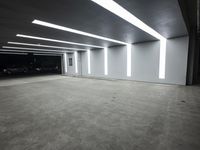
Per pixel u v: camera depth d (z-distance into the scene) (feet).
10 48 32.96
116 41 23.53
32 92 17.47
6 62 50.57
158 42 22.33
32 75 43.57
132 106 11.41
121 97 14.39
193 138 6.47
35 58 58.54
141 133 7.02
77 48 33.55
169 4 8.86
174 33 17.97
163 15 10.92
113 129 7.50
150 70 23.91
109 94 15.83
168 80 21.98
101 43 25.72
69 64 44.96
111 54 30.48
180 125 7.82
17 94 16.40
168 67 21.68
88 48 33.58
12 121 8.73
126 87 20.08
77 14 10.55
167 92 16.35
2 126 8.05
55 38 20.40
